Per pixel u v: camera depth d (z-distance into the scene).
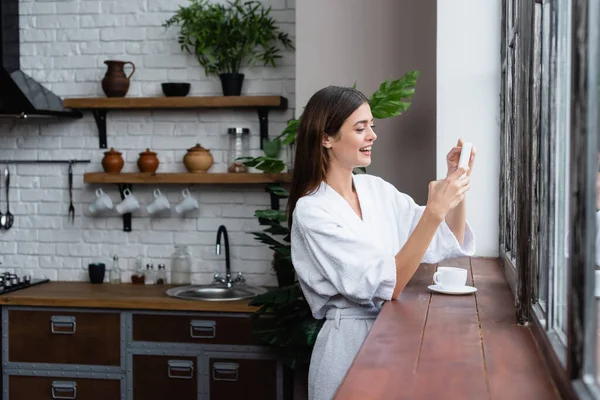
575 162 1.14
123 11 4.54
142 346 3.98
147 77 4.52
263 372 3.88
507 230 2.72
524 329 1.76
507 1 2.88
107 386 4.02
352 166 2.36
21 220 4.66
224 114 4.45
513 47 2.56
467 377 1.32
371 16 3.97
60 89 4.60
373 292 2.16
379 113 3.42
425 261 2.43
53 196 4.64
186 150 4.50
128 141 4.56
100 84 4.58
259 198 4.43
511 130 2.62
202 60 4.42
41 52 4.62
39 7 4.61
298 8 4.03
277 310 3.60
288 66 4.38
